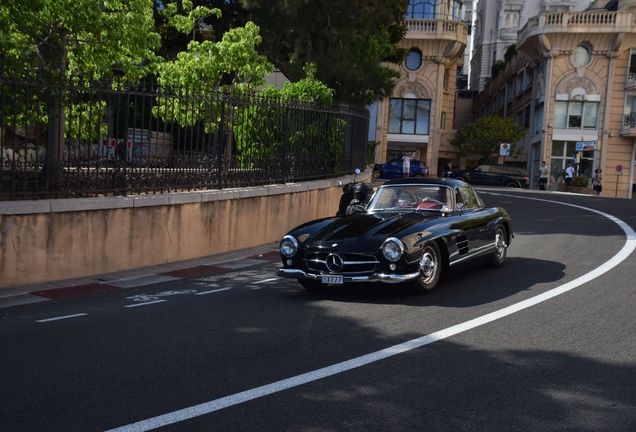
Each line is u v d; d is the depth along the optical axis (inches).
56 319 268.5
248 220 475.5
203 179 445.1
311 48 802.2
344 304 284.5
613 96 1566.2
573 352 209.0
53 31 408.8
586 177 1524.4
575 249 434.9
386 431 149.9
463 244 322.0
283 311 273.4
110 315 274.1
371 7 783.1
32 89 353.7
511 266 376.8
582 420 155.6
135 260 393.4
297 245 302.8
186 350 217.3
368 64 863.1
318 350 213.9
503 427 151.7
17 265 337.1
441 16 1707.7
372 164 1326.3
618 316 254.2
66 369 198.8
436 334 230.5
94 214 369.4
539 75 1653.5
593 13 1520.7
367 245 286.2
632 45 1541.6
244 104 476.7
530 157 1739.7
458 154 1819.6
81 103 365.7
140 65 538.9
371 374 189.2
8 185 346.9
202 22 942.4
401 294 302.4
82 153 387.2
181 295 316.5
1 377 192.2
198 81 591.2
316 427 152.4
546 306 272.4
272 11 772.6
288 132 531.5
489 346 216.1
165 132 416.2
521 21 2397.9
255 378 187.0
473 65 2792.8
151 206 400.2
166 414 161.0
